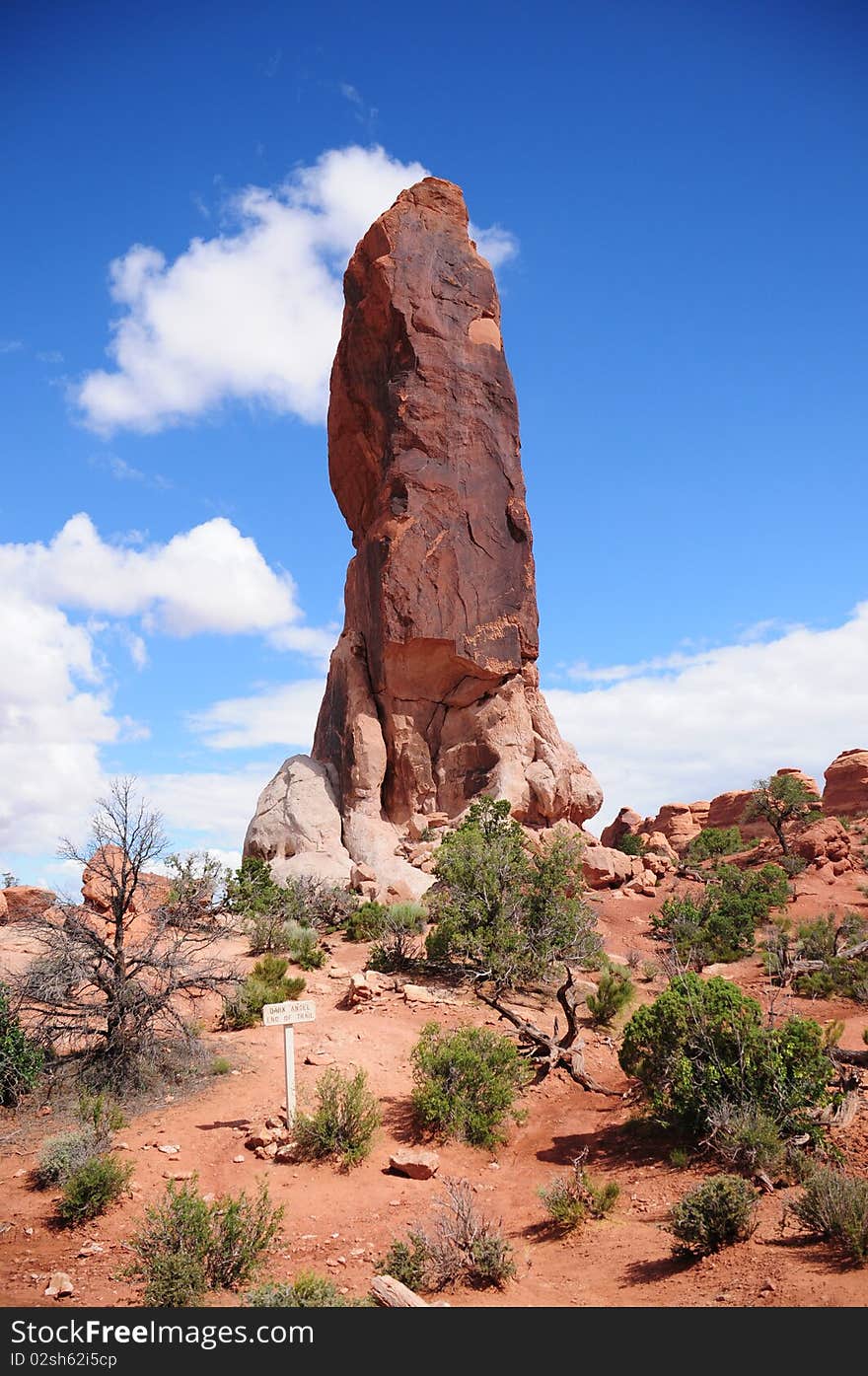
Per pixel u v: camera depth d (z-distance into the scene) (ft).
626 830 262.26
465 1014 60.64
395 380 132.46
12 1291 27.25
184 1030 48.80
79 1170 34.94
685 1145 40.27
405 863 111.65
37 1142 40.04
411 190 145.28
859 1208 26.55
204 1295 27.30
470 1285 28.35
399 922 81.61
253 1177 37.52
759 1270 26.22
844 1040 58.18
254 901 86.89
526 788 120.16
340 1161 39.22
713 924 91.30
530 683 128.88
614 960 81.51
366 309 138.72
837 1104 40.40
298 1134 40.14
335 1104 41.14
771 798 155.43
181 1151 39.27
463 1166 41.16
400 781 122.83
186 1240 28.53
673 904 100.22
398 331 133.80
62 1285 27.02
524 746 123.44
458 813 120.88
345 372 142.92
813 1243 27.55
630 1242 31.42
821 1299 23.34
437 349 133.18
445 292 137.08
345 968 73.31
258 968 64.75
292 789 121.08
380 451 134.82
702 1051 40.78
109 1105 43.21
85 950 49.47
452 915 71.15
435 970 71.31
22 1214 33.40
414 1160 38.96
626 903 114.62
